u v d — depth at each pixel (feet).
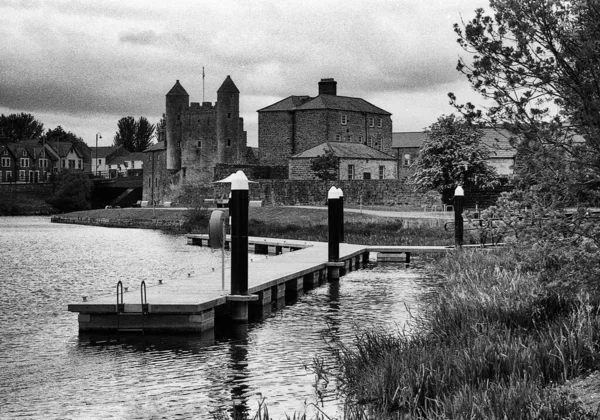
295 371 50.85
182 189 333.62
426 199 240.73
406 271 110.52
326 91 320.50
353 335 62.95
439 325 52.49
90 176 437.17
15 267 132.26
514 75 37.73
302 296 85.76
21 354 57.36
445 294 65.41
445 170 190.29
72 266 133.80
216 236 71.36
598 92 35.60
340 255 111.65
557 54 36.73
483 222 42.80
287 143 310.24
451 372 40.75
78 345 59.62
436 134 192.34
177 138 336.49
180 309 62.54
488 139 197.47
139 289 73.87
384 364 43.60
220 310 70.18
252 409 42.68
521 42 37.14
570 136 37.29
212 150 327.26
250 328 66.39
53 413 42.80
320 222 204.64
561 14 36.70
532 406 33.27
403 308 76.43
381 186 250.16
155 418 41.70
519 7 36.81
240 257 68.85
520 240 38.73
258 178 304.50
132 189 403.95
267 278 81.05
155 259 146.51
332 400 43.65
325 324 68.28
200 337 62.13
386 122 331.36
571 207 38.32
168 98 336.49
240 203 68.85
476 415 33.40
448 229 152.56
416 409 37.93
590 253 37.52
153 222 278.87
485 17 38.29
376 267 117.08
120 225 289.53
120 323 63.46
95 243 193.06
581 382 37.88
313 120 304.71
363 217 185.26
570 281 38.29
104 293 96.73
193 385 47.96
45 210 408.05
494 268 76.79
